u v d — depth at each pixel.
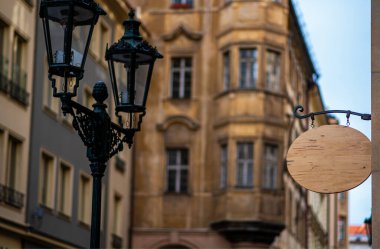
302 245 55.22
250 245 42.41
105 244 40.31
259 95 42.72
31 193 33.16
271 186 42.69
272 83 43.28
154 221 43.81
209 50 44.22
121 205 42.81
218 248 42.97
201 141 43.84
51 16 12.84
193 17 44.44
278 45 43.31
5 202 30.84
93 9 12.98
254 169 42.31
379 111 11.80
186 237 43.34
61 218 35.81
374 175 11.84
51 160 35.22
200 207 43.47
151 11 44.88
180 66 44.53
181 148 44.06
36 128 33.62
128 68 14.68
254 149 42.47
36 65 33.69
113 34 41.59
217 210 42.84
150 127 44.41
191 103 44.09
